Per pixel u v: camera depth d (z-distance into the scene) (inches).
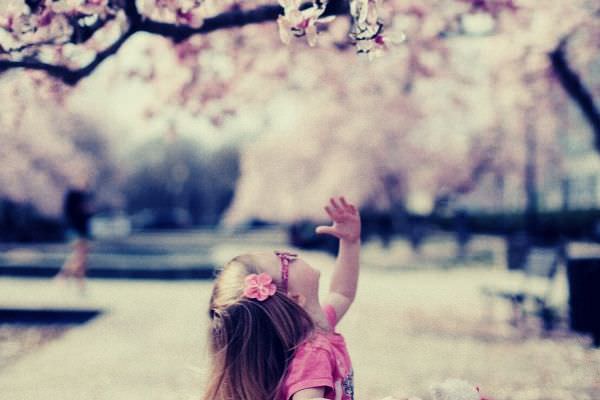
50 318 452.8
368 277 709.3
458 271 765.3
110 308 491.5
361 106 828.0
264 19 170.2
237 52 322.0
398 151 1007.0
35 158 1217.4
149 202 3147.1
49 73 163.0
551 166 1187.3
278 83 376.5
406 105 833.5
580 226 1040.8
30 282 685.3
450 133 1016.9
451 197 1485.0
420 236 1187.3
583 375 268.1
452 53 442.9
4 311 450.6
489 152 1062.4
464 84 521.7
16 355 327.3
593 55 458.3
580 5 355.3
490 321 412.2
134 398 243.9
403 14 297.6
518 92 521.0
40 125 1127.0
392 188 1066.7
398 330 388.5
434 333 377.4
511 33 359.6
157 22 166.9
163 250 976.3
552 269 390.6
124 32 167.0
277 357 81.3
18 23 151.1
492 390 248.7
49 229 1326.3
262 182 1198.3
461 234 1081.4
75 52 180.4
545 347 327.0
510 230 1343.5
